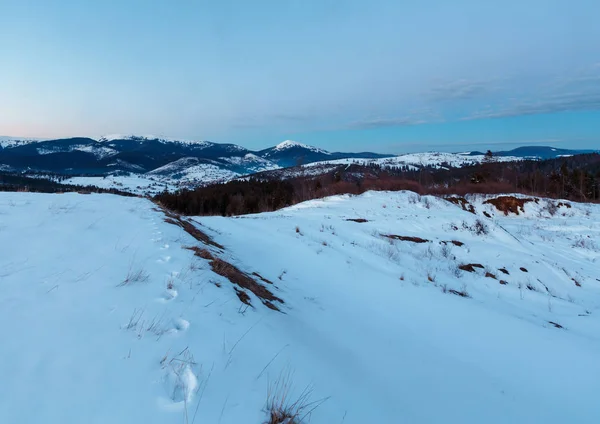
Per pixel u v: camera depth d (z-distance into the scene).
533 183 57.72
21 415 2.22
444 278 12.93
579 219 28.53
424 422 3.71
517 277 13.99
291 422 2.75
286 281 8.80
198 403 2.64
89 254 5.54
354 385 3.95
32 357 2.77
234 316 4.45
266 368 3.46
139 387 2.66
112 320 3.56
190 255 6.53
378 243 15.95
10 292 3.83
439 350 6.34
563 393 5.36
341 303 8.16
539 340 7.70
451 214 21.94
